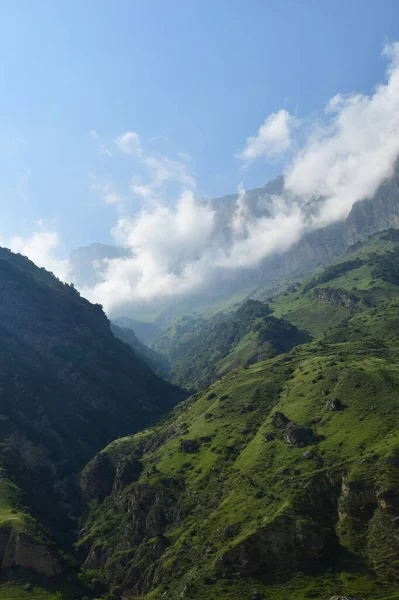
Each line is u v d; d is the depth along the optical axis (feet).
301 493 464.24
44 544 525.34
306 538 417.69
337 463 477.77
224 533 470.80
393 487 413.39
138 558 544.21
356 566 385.29
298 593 378.32
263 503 480.23
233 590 406.00
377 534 400.26
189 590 424.46
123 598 500.33
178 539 519.19
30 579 488.02
